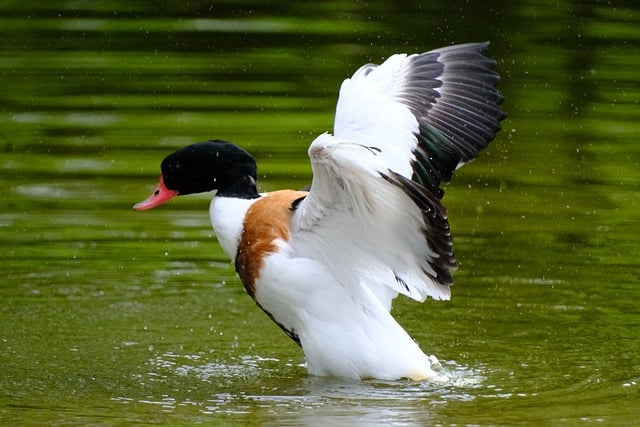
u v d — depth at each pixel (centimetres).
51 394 898
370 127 994
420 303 1138
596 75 1945
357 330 930
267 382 934
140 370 959
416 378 930
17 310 1099
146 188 1448
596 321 1085
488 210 1418
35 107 1742
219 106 1756
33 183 1455
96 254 1252
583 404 877
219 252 1270
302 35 2070
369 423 835
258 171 1493
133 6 2220
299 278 926
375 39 2061
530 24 2134
